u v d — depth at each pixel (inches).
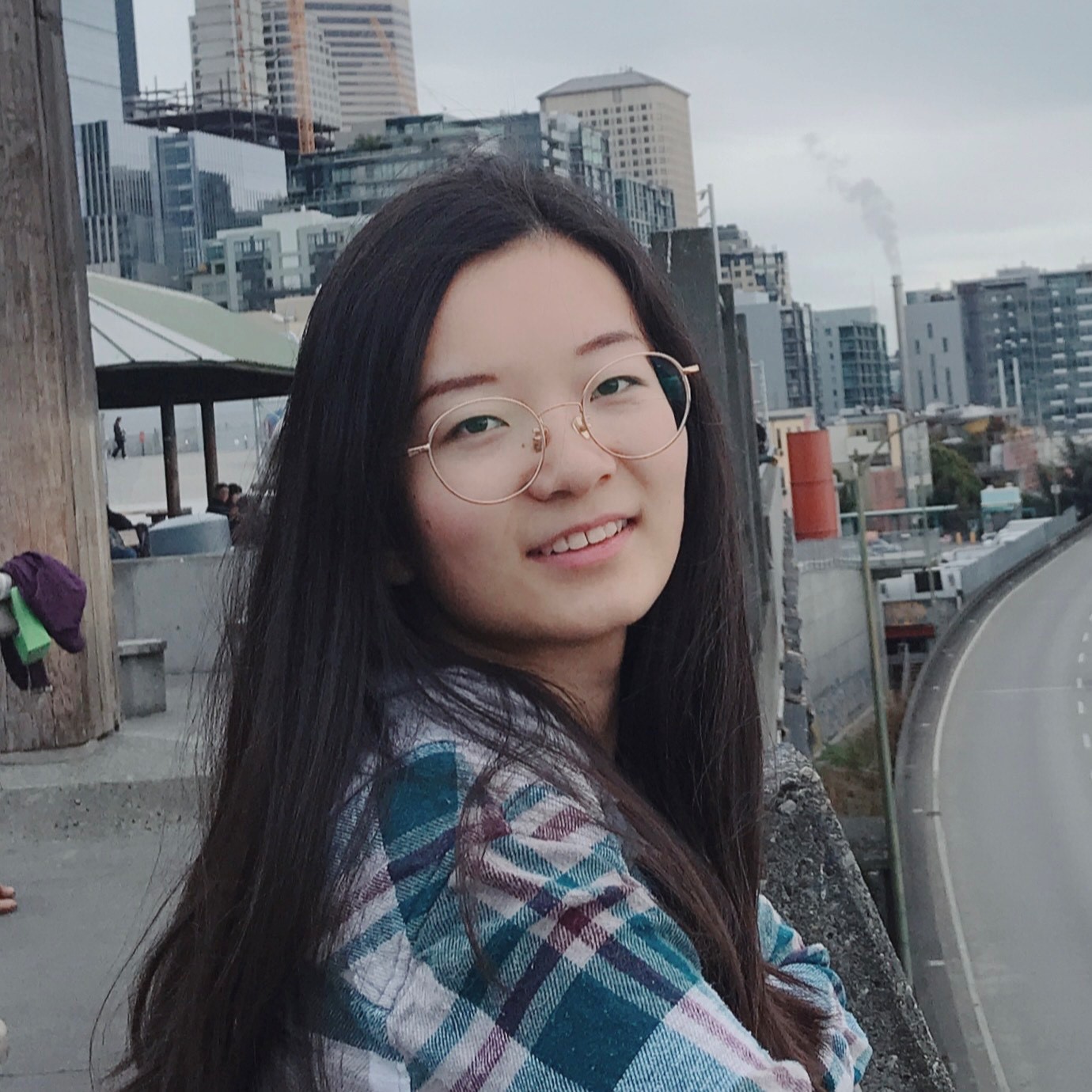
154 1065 49.1
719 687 54.7
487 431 44.0
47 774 243.8
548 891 36.3
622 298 46.6
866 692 2063.2
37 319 264.4
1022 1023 1162.6
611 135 7253.9
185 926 49.8
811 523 1215.6
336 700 42.8
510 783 39.3
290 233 3002.0
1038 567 3695.9
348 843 39.7
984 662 2748.5
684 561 55.1
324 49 7362.2
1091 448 4817.9
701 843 54.1
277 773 42.7
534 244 45.0
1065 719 2261.3
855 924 104.9
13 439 261.9
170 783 235.6
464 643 47.1
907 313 7219.5
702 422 54.6
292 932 40.3
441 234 44.4
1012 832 1704.0
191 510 683.4
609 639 48.7
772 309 5108.3
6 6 259.9
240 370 538.0
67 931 184.9
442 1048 36.2
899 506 3380.9
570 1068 34.8
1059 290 7126.0
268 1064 42.5
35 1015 151.6
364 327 44.2
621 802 42.4
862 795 1720.0
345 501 44.4
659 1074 34.4
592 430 44.4
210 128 5812.0
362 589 44.3
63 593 196.7
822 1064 51.9
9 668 197.2
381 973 38.0
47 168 265.9
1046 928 1369.3
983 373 7160.4
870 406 7027.6
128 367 503.2
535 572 44.4
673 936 37.7
